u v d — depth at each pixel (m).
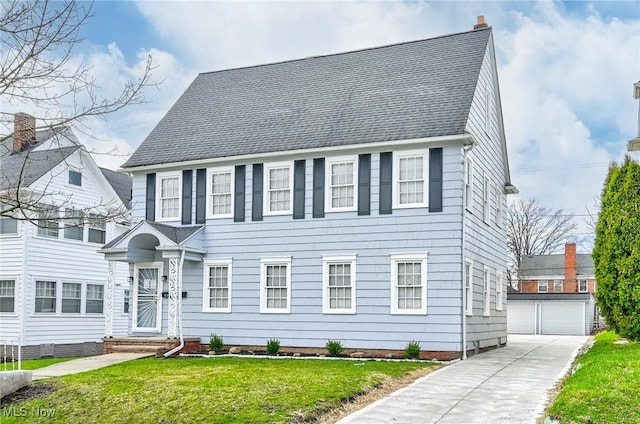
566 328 42.88
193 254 22.84
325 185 21.61
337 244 21.25
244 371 15.28
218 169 23.42
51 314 28.86
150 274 23.97
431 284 19.88
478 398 12.48
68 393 13.46
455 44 24.00
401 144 20.41
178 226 23.84
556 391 13.07
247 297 22.44
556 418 9.92
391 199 20.64
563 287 54.47
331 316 21.09
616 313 18.86
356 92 23.58
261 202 22.58
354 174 21.25
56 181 28.67
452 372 16.16
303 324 21.48
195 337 22.77
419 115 21.09
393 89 22.91
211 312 22.88
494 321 24.52
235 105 25.81
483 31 24.05
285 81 26.03
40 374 16.47
